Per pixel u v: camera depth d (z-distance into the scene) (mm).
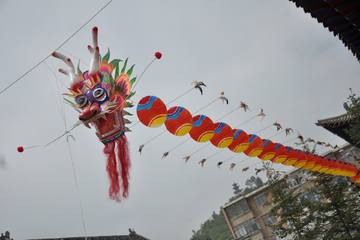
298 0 5340
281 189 21250
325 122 24141
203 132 7848
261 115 9438
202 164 9875
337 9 4816
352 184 20922
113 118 6387
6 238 16578
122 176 6336
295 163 12133
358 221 19641
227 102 8031
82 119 6246
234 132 9016
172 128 7188
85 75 6543
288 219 20641
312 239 19969
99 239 19672
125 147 6484
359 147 23656
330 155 32000
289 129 11398
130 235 22219
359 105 22000
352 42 5848
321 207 20031
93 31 6398
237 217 36000
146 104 6484
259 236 33844
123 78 6543
